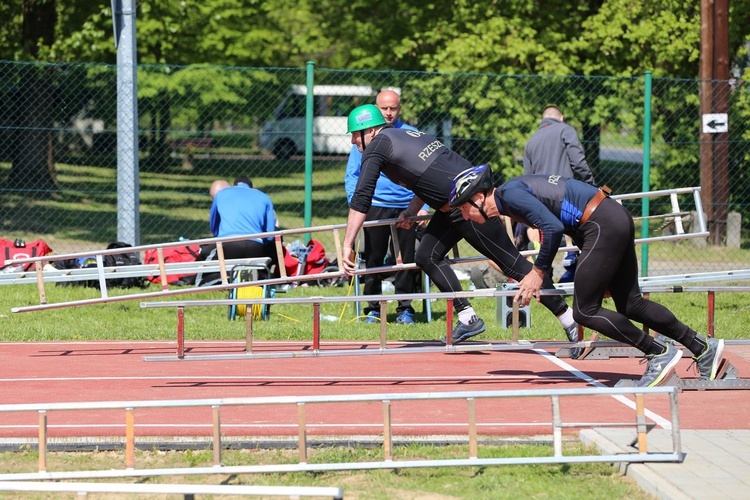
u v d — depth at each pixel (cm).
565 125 2045
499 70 3628
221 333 1806
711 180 2828
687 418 1188
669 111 3041
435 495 932
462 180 1241
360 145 1512
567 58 3691
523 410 1234
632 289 1279
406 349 1406
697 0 3622
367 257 1883
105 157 3956
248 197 2014
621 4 3612
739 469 965
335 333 1798
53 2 4044
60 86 3822
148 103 4041
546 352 1702
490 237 1430
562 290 1383
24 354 1652
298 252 2364
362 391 1353
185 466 1025
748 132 2894
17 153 3612
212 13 4262
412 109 3019
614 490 934
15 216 3538
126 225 2395
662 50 3556
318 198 3919
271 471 959
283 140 4428
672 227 2947
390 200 1833
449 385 1400
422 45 3959
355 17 4369
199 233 3431
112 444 1082
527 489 941
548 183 1248
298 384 1413
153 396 1322
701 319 1973
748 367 1555
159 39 4119
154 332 1816
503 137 2983
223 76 4078
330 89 4366
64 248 3012
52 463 1035
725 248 2844
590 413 1213
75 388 1377
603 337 1666
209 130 4209
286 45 4803
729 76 2909
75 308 2089
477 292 1361
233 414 1212
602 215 1228
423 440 1091
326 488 845
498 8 3741
